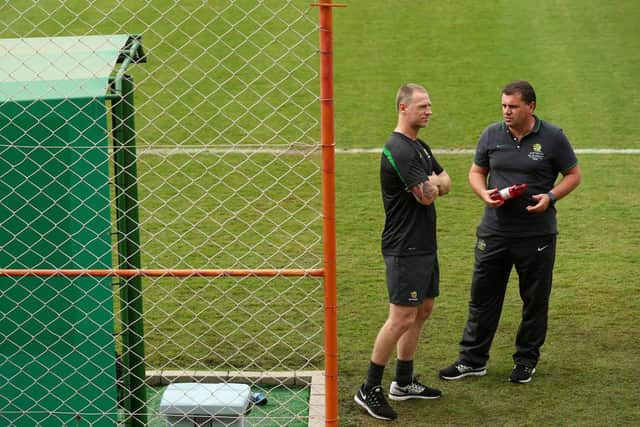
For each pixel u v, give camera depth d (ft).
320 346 35.45
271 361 34.17
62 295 25.67
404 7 95.30
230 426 27.04
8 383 26.16
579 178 31.58
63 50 26.61
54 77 25.35
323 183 22.79
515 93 30.78
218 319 37.86
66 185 25.30
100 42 27.02
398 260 29.12
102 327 25.84
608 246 46.42
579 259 44.68
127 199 26.05
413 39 87.15
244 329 36.96
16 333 25.91
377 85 76.54
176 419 27.09
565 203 52.80
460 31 88.94
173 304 39.29
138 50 27.68
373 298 40.42
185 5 89.76
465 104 72.08
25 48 26.81
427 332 36.73
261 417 29.86
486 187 32.99
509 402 30.99
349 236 48.37
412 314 29.40
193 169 57.57
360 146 63.62
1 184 25.30
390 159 28.43
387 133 66.39
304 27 87.04
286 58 79.92
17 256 25.66
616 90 74.74
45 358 26.05
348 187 55.93
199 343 35.65
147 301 39.52
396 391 31.19
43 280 25.61
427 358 34.45
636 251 45.70
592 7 94.73
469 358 32.73
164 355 34.53
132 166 26.00
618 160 60.18
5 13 82.58
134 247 26.30
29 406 26.30
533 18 92.12
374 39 87.15
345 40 86.89
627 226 49.26
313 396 30.96
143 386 27.07
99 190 25.29
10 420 26.40
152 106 69.21
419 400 31.27
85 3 86.33
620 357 34.19
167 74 75.82
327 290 23.27
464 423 29.66
